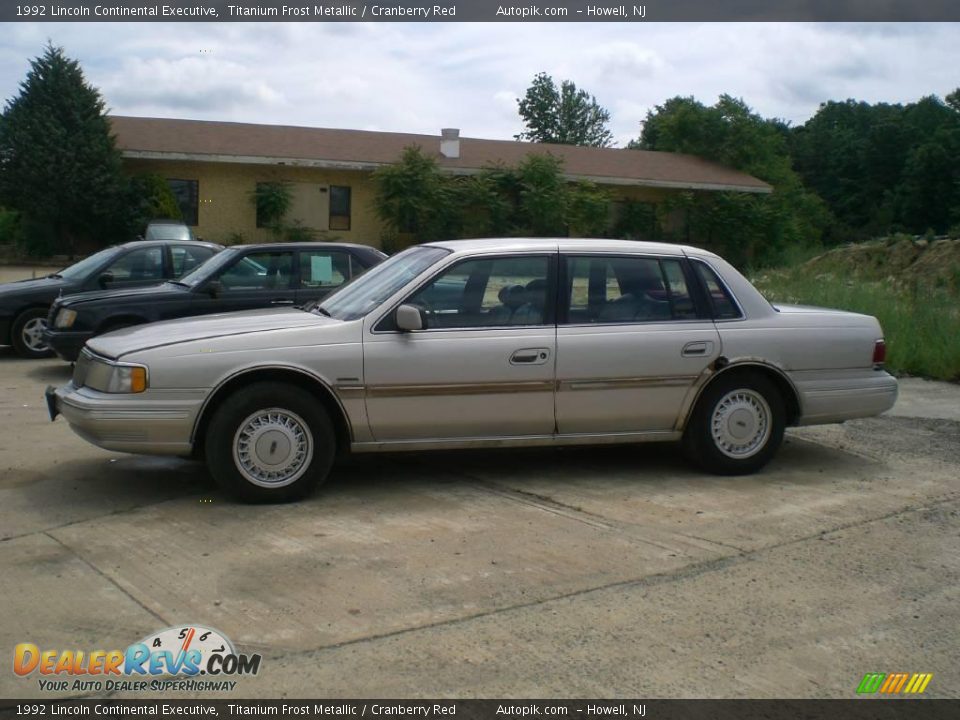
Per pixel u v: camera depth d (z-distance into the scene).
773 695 3.90
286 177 35.22
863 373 7.16
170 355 6.05
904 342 12.12
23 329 12.42
